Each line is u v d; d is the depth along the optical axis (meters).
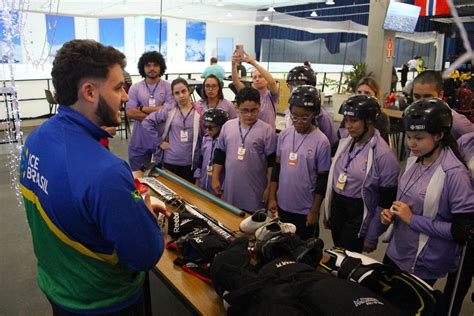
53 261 1.02
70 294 1.02
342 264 1.23
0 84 5.49
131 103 3.22
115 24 10.95
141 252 0.95
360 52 13.65
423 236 1.43
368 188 1.74
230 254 1.22
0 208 3.64
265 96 2.87
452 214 1.34
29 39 8.44
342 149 1.87
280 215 2.13
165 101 3.20
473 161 1.39
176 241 1.49
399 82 9.69
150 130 2.95
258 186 2.22
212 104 2.92
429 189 1.39
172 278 1.34
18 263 2.71
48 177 0.92
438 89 1.82
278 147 2.13
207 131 2.47
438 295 1.15
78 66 0.90
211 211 1.90
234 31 15.07
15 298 2.31
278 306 0.95
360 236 1.79
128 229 0.91
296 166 2.01
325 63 14.88
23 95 7.31
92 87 0.92
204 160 2.52
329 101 10.71
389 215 1.50
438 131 1.33
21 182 1.06
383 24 5.32
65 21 9.56
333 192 1.91
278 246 1.30
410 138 1.39
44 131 0.98
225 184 2.24
